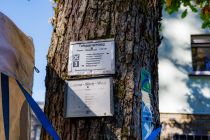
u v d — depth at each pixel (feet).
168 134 23.95
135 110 4.94
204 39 26.78
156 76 5.78
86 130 4.82
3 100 4.94
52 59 5.45
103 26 5.32
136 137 4.84
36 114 4.34
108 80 4.95
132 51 5.19
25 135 6.19
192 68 26.12
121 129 4.78
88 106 4.86
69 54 5.26
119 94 4.93
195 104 24.63
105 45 5.17
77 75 5.08
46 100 5.27
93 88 4.94
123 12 5.42
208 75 25.18
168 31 26.71
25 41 5.94
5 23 5.27
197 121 24.18
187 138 23.84
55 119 5.05
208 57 26.71
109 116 4.81
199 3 11.25
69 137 4.87
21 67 5.54
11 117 5.78
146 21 5.64
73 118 4.92
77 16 5.49
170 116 24.45
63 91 5.12
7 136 4.71
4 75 5.12
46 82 5.39
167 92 25.18
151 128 5.29
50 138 5.14
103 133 4.77
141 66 5.28
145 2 5.74
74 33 5.39
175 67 25.75
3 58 4.95
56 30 5.65
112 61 5.06
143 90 5.20
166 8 11.45
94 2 5.48
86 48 5.21
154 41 5.80
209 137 23.68
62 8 5.78
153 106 5.50
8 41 5.21
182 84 25.26
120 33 5.28
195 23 26.78
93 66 5.07
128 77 5.03
